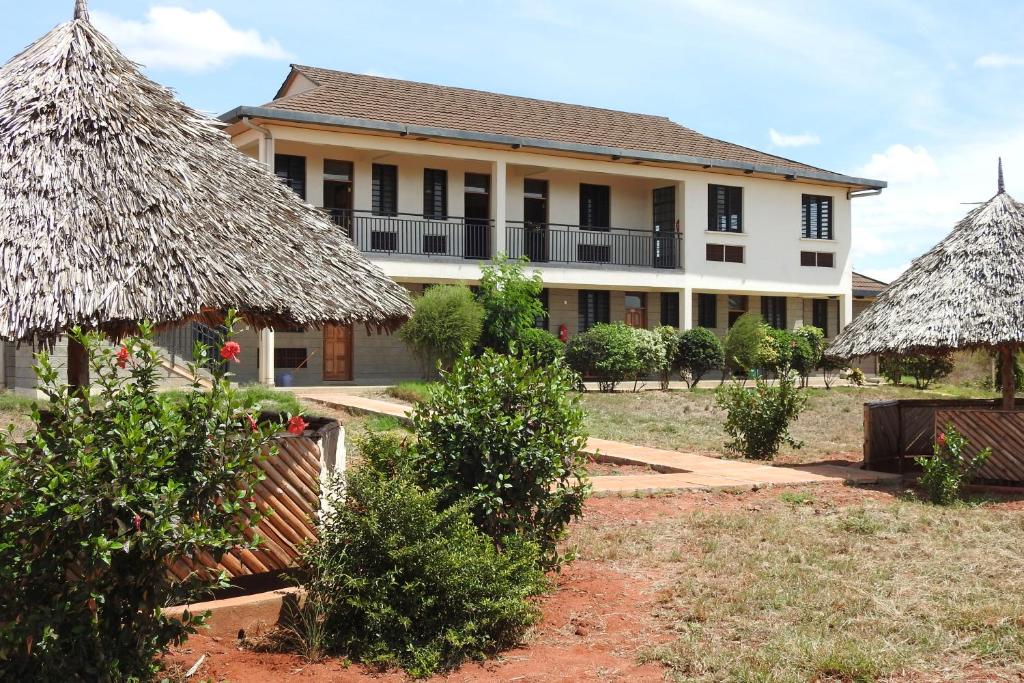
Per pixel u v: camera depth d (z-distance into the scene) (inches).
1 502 166.4
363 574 226.5
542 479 265.6
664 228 1080.8
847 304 1170.0
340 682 202.5
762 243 1103.6
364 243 908.0
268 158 794.2
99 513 169.0
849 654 209.5
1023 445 421.7
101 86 274.7
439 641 218.1
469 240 973.2
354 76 1005.8
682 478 434.3
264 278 258.7
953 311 448.5
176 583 184.5
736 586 265.1
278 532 234.7
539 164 940.6
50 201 245.4
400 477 243.1
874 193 1169.4
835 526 340.5
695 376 992.2
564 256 1032.2
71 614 174.2
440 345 810.8
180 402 192.4
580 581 276.2
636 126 1136.8
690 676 203.2
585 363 912.3
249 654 217.2
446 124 916.0
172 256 244.8
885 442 501.4
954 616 236.2
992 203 486.3
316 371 895.1
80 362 269.0
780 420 529.7
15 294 228.8
